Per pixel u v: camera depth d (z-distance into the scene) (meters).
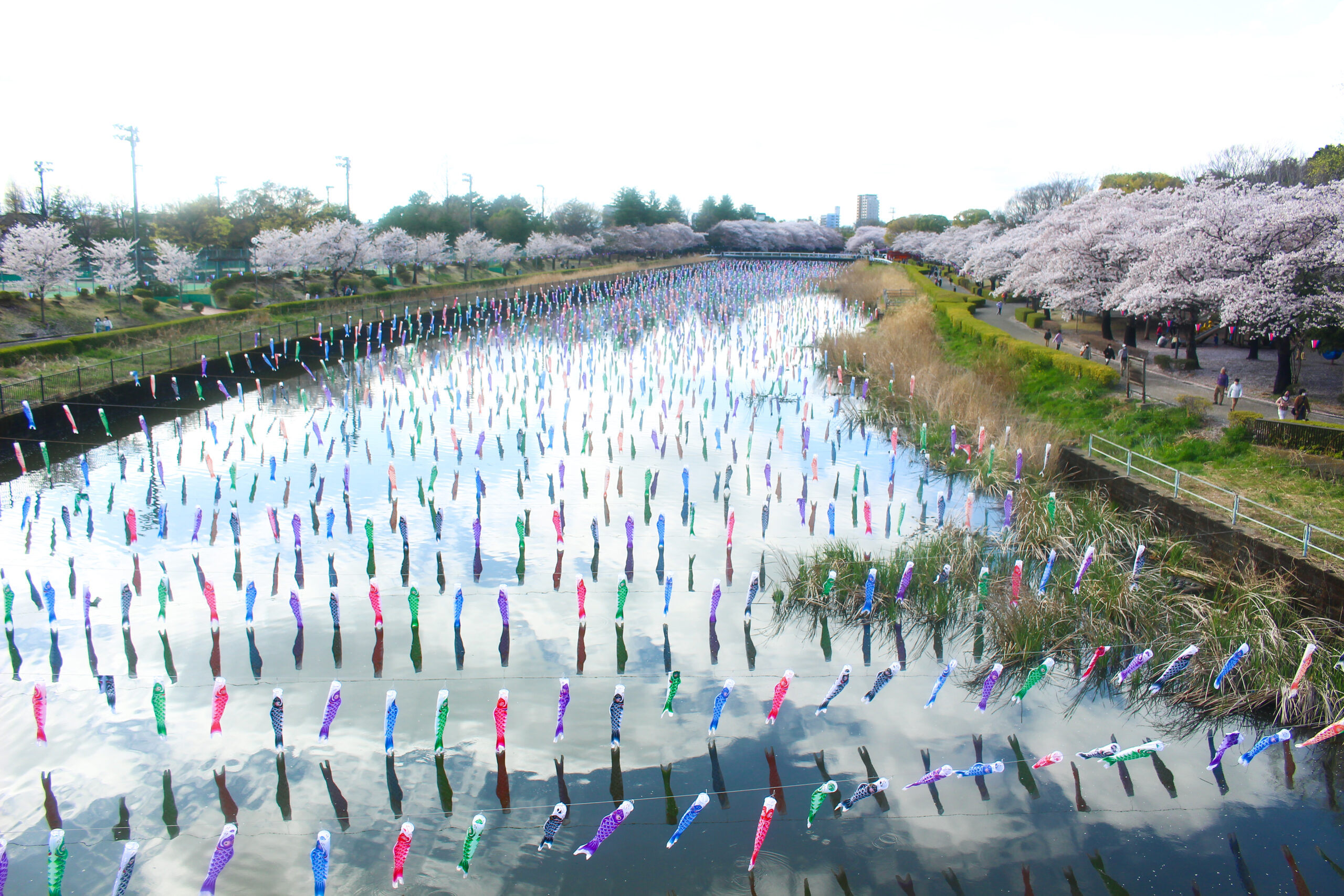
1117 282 36.97
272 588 16.34
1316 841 10.79
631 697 13.36
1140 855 10.54
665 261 127.88
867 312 63.88
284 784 11.26
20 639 14.42
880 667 14.34
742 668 14.23
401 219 93.94
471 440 26.92
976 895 9.89
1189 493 19.14
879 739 12.56
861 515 20.84
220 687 11.27
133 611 15.40
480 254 89.31
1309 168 51.22
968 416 28.03
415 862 10.05
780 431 26.53
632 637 15.05
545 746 12.16
